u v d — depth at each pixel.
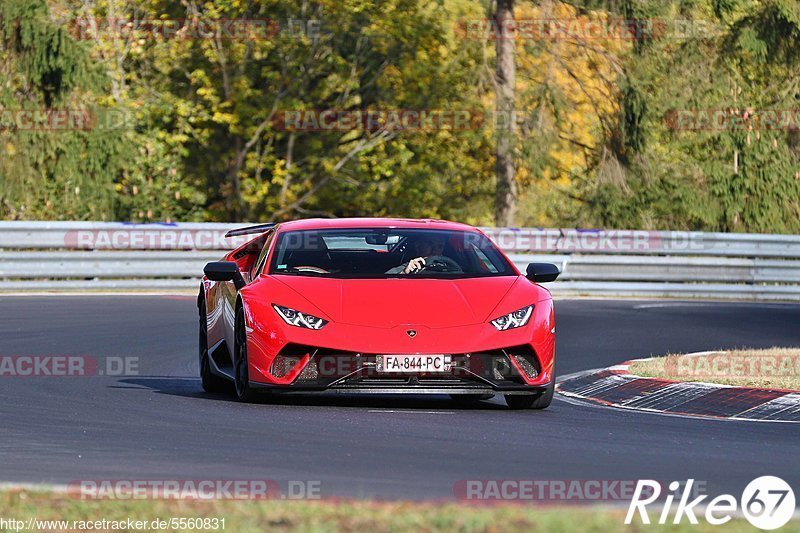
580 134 101.81
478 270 31.86
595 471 21.61
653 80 98.19
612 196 99.12
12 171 83.44
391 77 101.75
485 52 99.25
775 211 101.62
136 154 88.06
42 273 67.00
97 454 22.72
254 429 26.00
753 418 30.47
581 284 73.50
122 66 96.38
